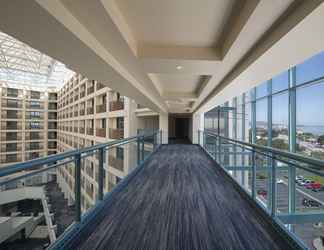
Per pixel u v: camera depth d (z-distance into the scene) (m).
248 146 2.79
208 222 2.10
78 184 1.97
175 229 1.96
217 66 3.07
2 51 14.65
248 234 1.88
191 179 3.75
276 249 1.67
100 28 1.92
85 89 15.05
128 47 2.37
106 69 2.74
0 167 1.18
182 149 8.22
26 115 22.81
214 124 10.83
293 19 1.68
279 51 2.14
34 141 23.66
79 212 1.94
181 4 1.83
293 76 4.48
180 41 2.62
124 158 5.51
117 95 10.81
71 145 18.94
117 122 11.08
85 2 1.53
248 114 7.18
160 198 2.77
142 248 1.66
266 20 1.81
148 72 3.46
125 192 3.01
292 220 3.47
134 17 2.05
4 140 20.72
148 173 4.21
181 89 5.93
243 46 2.33
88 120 14.44
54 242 1.65
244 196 2.85
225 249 1.66
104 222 2.09
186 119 15.88
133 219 2.15
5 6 1.31
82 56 2.22
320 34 1.78
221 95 5.10
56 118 26.17
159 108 8.69
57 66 19.48
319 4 1.45
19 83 22.03
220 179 3.76
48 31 1.65
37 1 1.28
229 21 2.14
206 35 2.44
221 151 5.46
